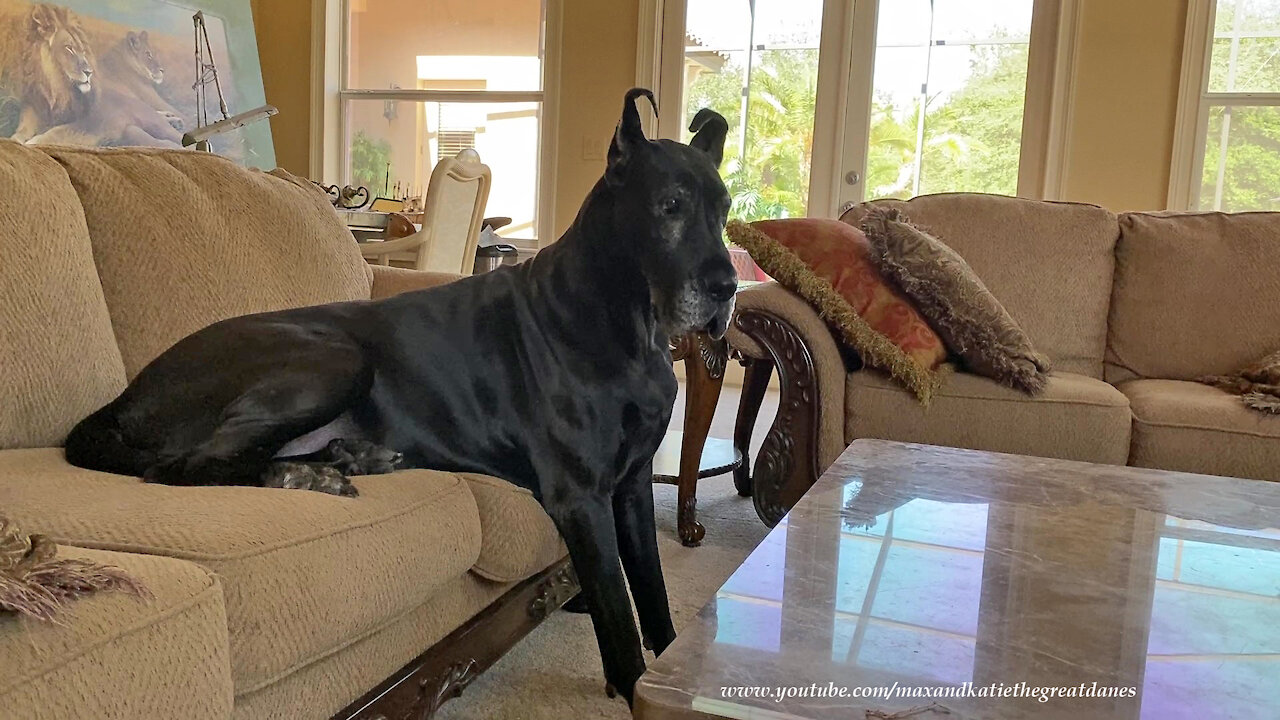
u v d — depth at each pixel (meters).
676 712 0.78
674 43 4.88
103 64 4.23
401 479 1.32
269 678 0.99
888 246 2.31
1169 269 2.73
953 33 4.47
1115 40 4.22
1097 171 4.31
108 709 0.77
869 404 2.23
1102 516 1.39
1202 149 4.19
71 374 1.42
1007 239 2.80
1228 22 4.12
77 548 0.91
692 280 1.40
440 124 5.45
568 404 1.47
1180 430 2.12
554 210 5.10
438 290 1.56
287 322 1.42
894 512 1.37
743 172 4.88
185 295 1.63
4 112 3.79
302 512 1.09
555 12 4.98
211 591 0.90
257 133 5.05
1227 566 1.18
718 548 2.42
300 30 5.41
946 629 0.95
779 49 4.75
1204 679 0.85
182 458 1.25
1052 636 0.94
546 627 1.90
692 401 2.40
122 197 1.62
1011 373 2.19
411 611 1.28
